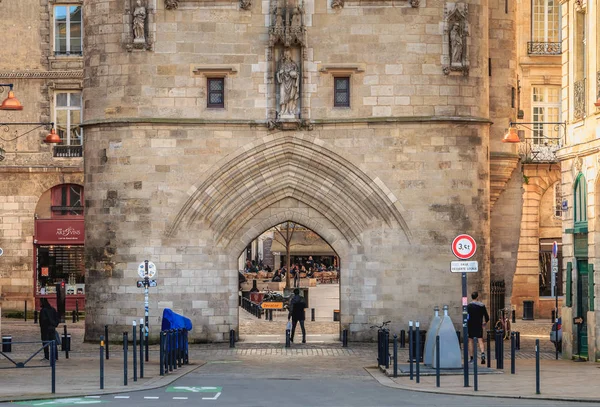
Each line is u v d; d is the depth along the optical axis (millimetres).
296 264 99812
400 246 43812
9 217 60562
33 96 60312
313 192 44250
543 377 30844
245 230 44469
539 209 60344
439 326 33062
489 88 48094
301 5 43594
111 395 27047
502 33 48250
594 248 35781
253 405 24844
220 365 36156
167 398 26297
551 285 60625
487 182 44406
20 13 60344
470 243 31797
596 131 36000
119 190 43688
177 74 43531
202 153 43625
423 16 43625
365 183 43625
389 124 43500
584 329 37156
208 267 43938
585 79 37250
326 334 48344
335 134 43656
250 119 43625
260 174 43969
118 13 43656
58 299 55375
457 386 28875
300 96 43625
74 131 60719
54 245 60906
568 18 38719
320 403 25312
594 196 35750
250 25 43656
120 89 43594
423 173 43594
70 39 60719
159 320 43594
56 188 60969
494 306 47219
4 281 60625
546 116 60969
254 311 61688
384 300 43906
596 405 24891
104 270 43875
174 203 43594
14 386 29062
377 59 43531
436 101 43594
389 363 34844
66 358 38375
